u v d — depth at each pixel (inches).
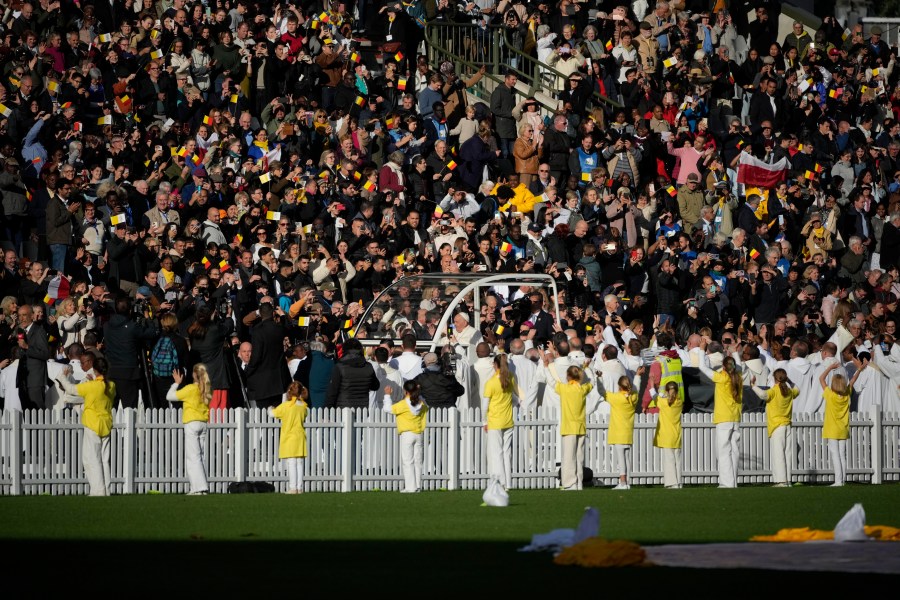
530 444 3831.2
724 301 5137.8
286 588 1982.0
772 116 6220.5
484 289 4500.5
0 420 3467.0
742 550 2364.7
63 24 5201.8
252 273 4443.9
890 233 5856.3
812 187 5999.0
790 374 4532.5
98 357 3405.5
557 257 4997.5
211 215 4584.2
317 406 3951.8
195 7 5398.6
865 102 6653.5
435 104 5433.1
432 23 6038.4
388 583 2030.0
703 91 6102.4
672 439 3801.7
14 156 4670.3
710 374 3868.1
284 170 4879.4
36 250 4473.4
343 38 5590.6
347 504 3203.7
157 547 2420.0
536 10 6225.4
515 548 2417.6
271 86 5398.6
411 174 5172.2
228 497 3395.7
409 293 4439.0
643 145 5689.0
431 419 3725.4
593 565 2193.7
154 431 3555.6
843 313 4940.9
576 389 3683.6
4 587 1985.7
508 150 5649.6
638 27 6422.2
